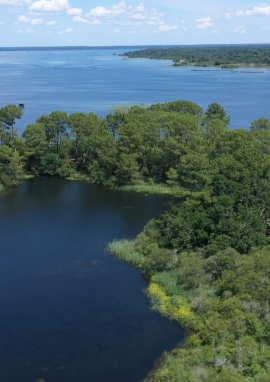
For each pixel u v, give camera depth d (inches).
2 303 1910.7
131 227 2785.4
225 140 3134.8
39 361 1549.0
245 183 2559.1
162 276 2103.8
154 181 3713.1
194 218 2359.7
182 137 3575.3
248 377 1325.0
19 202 3302.2
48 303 1915.6
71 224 2844.5
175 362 1497.3
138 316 1809.8
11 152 3725.4
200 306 1774.1
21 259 2337.6
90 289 2036.2
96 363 1536.7
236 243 2132.1
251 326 1577.3
